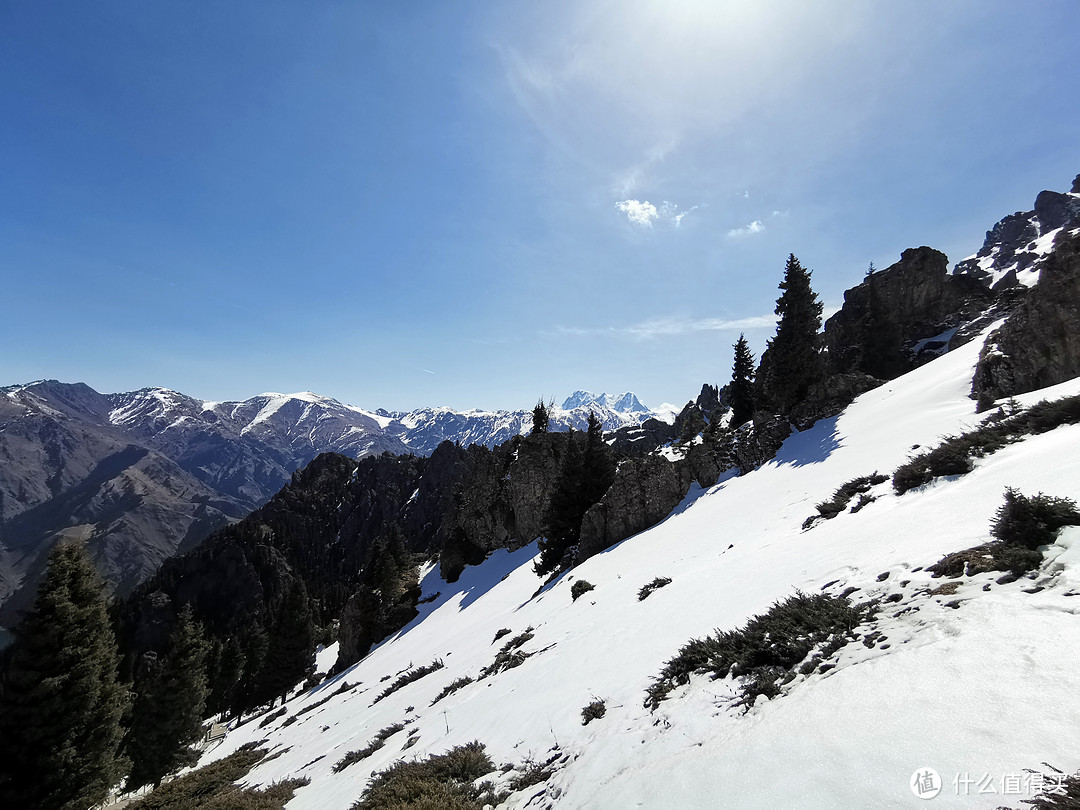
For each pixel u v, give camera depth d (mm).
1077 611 5137
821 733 5160
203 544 148625
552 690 11430
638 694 8930
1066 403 12312
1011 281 74375
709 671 8141
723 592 11883
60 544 28438
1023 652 4930
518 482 60031
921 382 33750
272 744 29031
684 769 5762
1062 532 6547
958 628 5809
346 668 54469
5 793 23438
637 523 36844
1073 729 3881
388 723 18094
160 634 113750
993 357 26516
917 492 12641
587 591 23484
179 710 41875
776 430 36312
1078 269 24172
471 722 12422
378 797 9414
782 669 7074
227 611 122125
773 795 4621
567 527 44562
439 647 32656
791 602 8516
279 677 65312
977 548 7488
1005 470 10641
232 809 14805
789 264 44031
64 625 26797
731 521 23438
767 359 47625
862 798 4117
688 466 39375
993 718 4312
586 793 6605
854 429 30156
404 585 64688
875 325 50531
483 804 7895
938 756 4172
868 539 10547
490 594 44062
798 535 14688
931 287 54656
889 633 6465
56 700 24953
